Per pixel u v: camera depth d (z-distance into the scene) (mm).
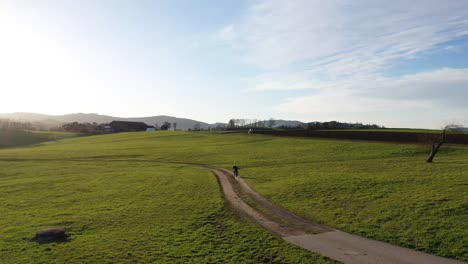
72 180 62156
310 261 22766
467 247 24203
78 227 32625
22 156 105125
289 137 130125
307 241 26859
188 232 30109
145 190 51062
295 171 61312
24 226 33250
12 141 174625
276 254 24266
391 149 85000
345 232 28938
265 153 93438
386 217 32062
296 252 24422
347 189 43750
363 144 95812
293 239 27453
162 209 38688
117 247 26469
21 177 68438
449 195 37469
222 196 45125
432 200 35969
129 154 105875
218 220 33812
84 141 172125
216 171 69250
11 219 36344
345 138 115875
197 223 32750
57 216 36969
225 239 27969
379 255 23609
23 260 24141
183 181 58000
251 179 57031
